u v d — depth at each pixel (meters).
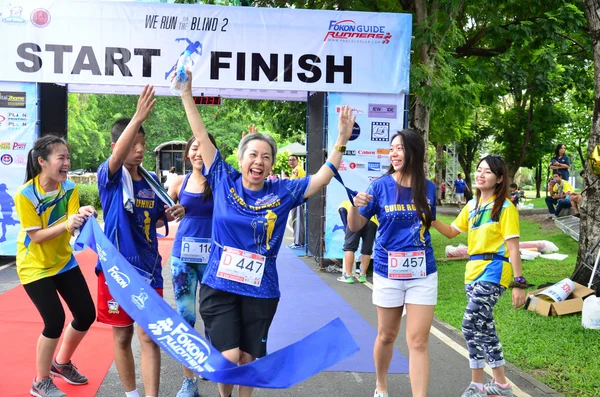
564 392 4.57
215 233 3.42
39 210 3.92
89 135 41.81
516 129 28.33
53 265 4.04
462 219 4.50
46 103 11.06
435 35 11.23
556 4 13.51
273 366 3.01
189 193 4.45
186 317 4.50
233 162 37.34
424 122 12.48
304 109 15.19
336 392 4.52
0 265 10.26
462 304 7.71
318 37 10.24
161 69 10.08
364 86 10.37
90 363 4.94
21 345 5.33
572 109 29.36
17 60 9.89
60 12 9.89
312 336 3.09
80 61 9.95
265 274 3.37
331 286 8.94
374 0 12.47
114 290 3.29
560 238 14.02
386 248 4.00
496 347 4.35
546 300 7.22
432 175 45.38
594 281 7.48
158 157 33.16
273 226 3.37
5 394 4.13
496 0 13.14
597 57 7.73
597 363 5.22
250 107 16.53
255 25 10.13
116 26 9.98
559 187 16.67
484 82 14.19
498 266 4.28
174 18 10.02
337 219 10.52
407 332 3.94
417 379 3.81
